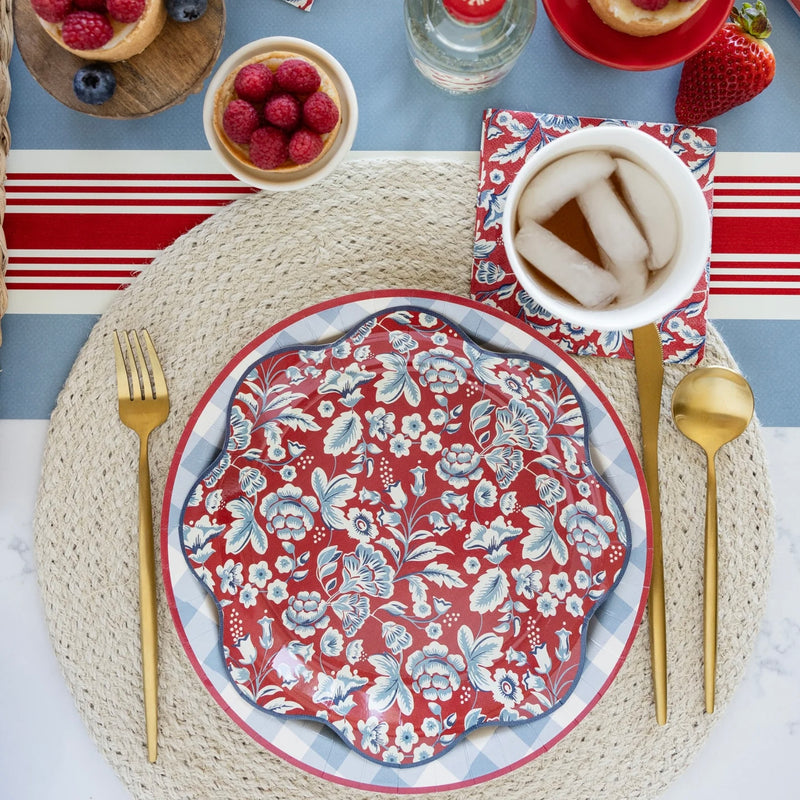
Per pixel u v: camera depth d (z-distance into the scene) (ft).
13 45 2.65
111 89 2.32
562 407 2.46
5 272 2.70
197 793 2.64
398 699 2.54
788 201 2.74
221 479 2.46
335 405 2.51
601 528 2.48
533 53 2.70
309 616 2.55
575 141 2.14
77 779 2.76
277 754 2.48
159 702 2.63
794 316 2.75
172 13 2.29
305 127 2.33
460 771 2.50
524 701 2.52
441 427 2.55
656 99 2.71
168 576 2.44
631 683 2.66
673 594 2.68
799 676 2.78
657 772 2.68
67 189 2.69
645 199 2.19
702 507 2.68
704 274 2.63
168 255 2.62
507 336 2.44
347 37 2.69
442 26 2.33
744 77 2.42
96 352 2.64
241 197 2.62
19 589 2.75
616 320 2.11
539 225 2.23
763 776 2.78
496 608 2.57
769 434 2.78
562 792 2.67
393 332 2.44
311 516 2.56
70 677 2.63
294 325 2.42
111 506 2.65
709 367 2.64
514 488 2.56
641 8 2.30
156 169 2.69
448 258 2.65
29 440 2.72
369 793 2.65
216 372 2.64
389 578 2.59
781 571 2.79
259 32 2.68
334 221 2.63
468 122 2.71
